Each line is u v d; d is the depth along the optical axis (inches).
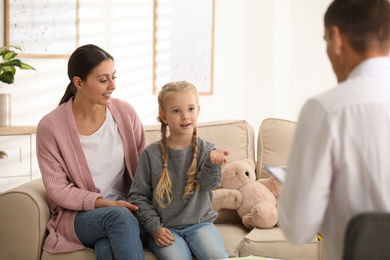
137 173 78.1
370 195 37.5
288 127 98.6
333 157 37.6
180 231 75.3
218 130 96.6
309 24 172.6
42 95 138.8
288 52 172.1
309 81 174.4
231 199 88.1
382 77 38.7
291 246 76.0
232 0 165.9
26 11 134.9
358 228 34.8
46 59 138.6
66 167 77.2
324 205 38.0
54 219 75.7
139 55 152.2
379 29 39.3
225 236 82.0
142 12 151.8
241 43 168.4
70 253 71.5
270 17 169.6
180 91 76.0
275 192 90.1
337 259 40.1
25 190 73.5
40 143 76.8
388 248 34.8
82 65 76.0
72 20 140.9
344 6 40.0
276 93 171.9
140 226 77.7
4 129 115.9
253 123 171.8
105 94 77.5
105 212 71.1
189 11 159.0
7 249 72.3
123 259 68.0
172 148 78.0
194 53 160.9
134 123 84.3
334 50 41.1
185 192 76.0
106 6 146.1
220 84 166.2
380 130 36.9
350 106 37.4
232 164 92.2
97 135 80.0
